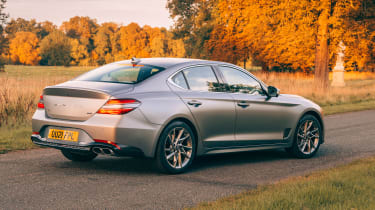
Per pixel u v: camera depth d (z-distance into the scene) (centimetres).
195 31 6262
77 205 418
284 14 2545
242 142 645
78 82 564
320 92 2234
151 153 536
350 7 2417
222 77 635
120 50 14038
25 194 454
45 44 13912
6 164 612
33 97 1235
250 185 520
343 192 429
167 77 572
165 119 541
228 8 3491
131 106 520
